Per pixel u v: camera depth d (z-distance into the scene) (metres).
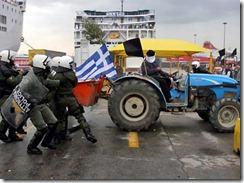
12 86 7.50
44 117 6.76
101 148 7.10
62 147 7.18
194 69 10.16
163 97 8.79
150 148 7.12
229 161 6.26
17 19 46.22
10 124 6.80
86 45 26.75
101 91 9.46
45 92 6.61
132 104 8.66
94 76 9.46
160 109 8.92
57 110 7.30
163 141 7.73
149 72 8.95
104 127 9.27
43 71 6.59
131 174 5.56
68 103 7.26
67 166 5.94
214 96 9.06
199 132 8.72
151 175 5.51
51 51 21.47
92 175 5.51
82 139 7.86
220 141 7.78
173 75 10.62
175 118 10.71
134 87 8.59
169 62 13.65
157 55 11.55
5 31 43.28
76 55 26.73
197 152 6.85
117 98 8.65
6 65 7.56
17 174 5.55
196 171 5.70
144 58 9.14
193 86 9.02
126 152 6.81
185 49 10.59
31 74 6.56
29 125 9.36
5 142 7.55
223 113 8.62
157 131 8.79
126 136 8.19
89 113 11.73
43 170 5.74
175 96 9.19
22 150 6.95
